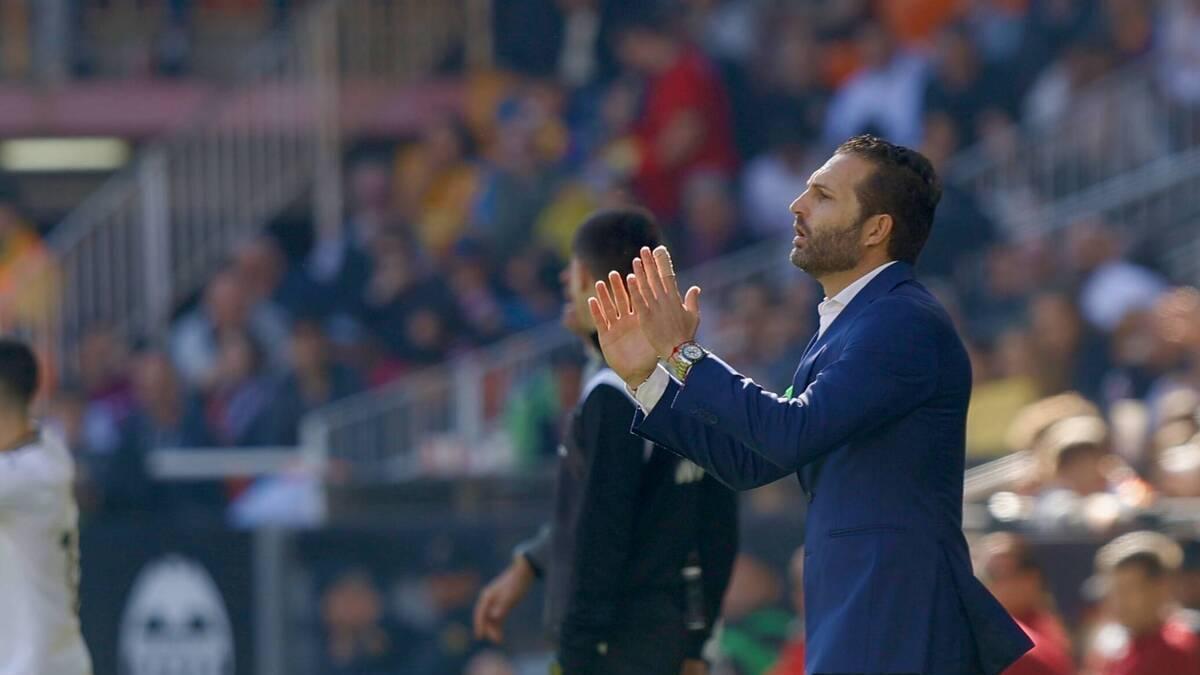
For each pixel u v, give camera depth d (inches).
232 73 2313.0
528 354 1672.0
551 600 699.4
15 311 1945.1
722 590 706.8
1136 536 933.8
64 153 2290.8
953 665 550.6
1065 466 1042.1
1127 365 1461.6
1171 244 1724.9
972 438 1449.3
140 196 2038.6
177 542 1242.6
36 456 773.9
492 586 779.4
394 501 1400.1
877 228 571.8
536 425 1567.4
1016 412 1449.3
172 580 1243.8
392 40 2180.1
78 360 1924.2
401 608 1211.9
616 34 2117.4
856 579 551.8
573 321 720.3
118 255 2023.9
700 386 550.3
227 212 2101.4
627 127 1980.8
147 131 2269.9
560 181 1961.1
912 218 574.6
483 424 1657.2
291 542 1229.7
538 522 1205.1
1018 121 1882.4
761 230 1891.0
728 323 1657.2
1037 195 1793.8
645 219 693.3
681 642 687.7
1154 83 1788.9
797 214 582.6
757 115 1996.8
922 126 1871.3
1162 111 1782.7
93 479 1574.8
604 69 2121.1
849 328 561.9
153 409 1770.4
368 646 1216.8
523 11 2164.1
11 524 762.8
